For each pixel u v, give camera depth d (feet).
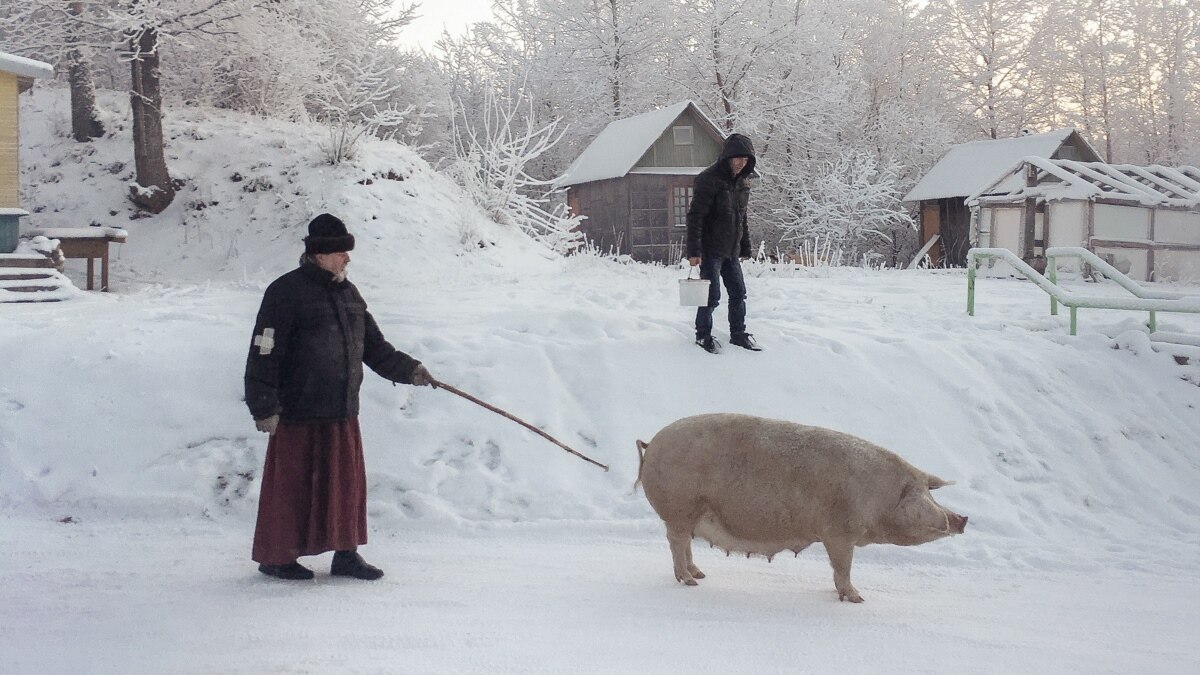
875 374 28.09
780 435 15.98
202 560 18.01
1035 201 76.69
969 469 24.72
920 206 116.37
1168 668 12.89
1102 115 143.13
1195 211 75.36
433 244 60.23
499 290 42.47
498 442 23.89
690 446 16.28
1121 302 32.12
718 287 28.45
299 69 72.54
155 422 23.95
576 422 25.27
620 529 20.67
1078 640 14.21
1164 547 20.86
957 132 135.85
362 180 64.18
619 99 119.75
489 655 12.46
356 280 51.96
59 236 48.88
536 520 21.29
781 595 16.39
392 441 23.58
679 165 102.42
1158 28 135.95
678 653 12.85
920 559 19.40
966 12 133.90
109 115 73.46
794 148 116.78
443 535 20.59
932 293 46.29
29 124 73.20
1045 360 30.07
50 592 15.53
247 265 58.49
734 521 15.98
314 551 16.56
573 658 12.45
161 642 12.93
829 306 38.78
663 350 28.48
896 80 130.72
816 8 114.21
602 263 60.59
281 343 16.46
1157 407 28.40
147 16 62.44
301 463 16.66
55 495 21.99
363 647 12.77
